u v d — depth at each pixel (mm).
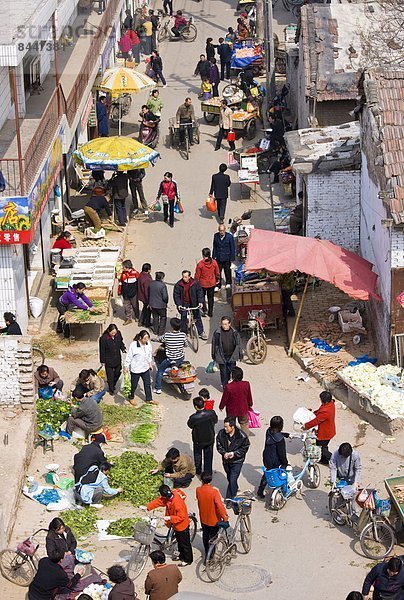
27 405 24312
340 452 21250
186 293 29250
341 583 19734
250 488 22953
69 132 33812
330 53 38000
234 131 43125
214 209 36344
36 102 35031
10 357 24000
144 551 19938
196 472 23297
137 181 36438
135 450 24266
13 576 19672
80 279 30234
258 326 28375
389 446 24281
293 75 44000
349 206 32750
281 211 36469
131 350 25969
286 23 58062
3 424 23875
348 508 21172
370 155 29875
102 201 34906
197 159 41781
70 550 19375
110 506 22188
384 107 28500
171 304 31703
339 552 20656
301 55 39844
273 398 26672
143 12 53188
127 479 22781
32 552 19547
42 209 28891
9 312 26297
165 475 22812
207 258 30141
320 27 38688
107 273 30719
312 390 27000
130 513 21953
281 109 42688
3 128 32156
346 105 37188
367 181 30750
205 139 43500
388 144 27531
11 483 21781
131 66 49688
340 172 32438
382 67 31844
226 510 21406
